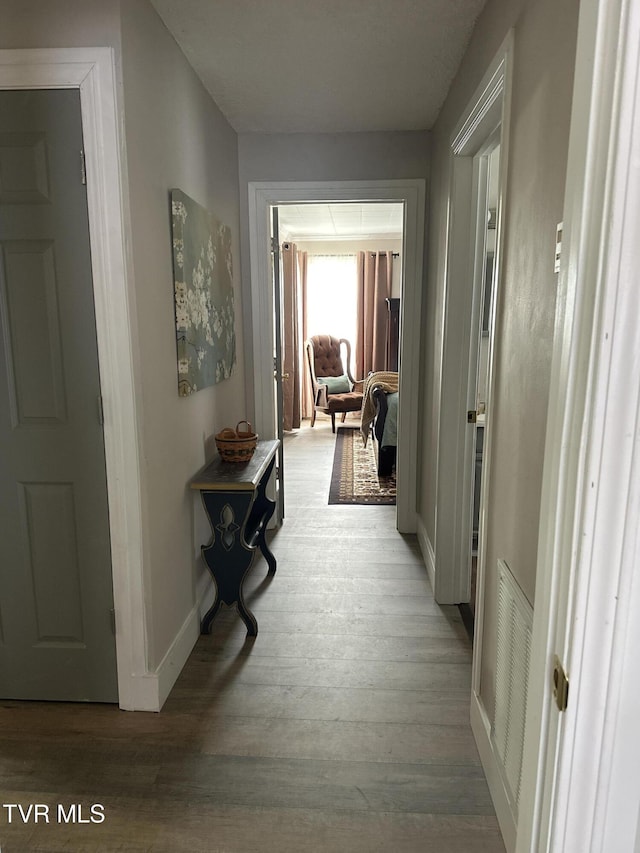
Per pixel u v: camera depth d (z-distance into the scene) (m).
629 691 0.68
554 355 0.73
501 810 1.56
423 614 2.73
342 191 3.44
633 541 0.64
